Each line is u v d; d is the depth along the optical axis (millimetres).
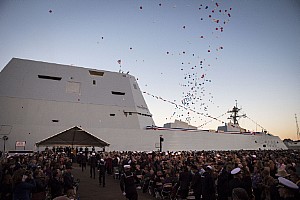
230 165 9211
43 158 17766
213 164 12977
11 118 32969
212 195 9914
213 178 10086
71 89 38531
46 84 36938
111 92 41344
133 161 17297
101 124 37938
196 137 44812
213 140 47219
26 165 13766
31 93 35250
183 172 11516
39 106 34969
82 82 39656
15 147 31734
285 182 4688
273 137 59219
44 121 34562
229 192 7781
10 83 34781
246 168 8484
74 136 23734
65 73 39125
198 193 10641
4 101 33375
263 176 8453
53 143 23172
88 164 27406
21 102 34188
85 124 36812
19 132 32406
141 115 43500
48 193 10695
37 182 9102
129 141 38219
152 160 19094
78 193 14102
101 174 16547
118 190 15039
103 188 15648
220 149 47812
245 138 52906
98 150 35406
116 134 37594
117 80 43250
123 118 40156
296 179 7297
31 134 32844
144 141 39375
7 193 8539
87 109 37844
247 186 7727
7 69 35625
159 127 41969
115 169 19656
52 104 35812
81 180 18531
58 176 9891
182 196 11219
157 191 13141
